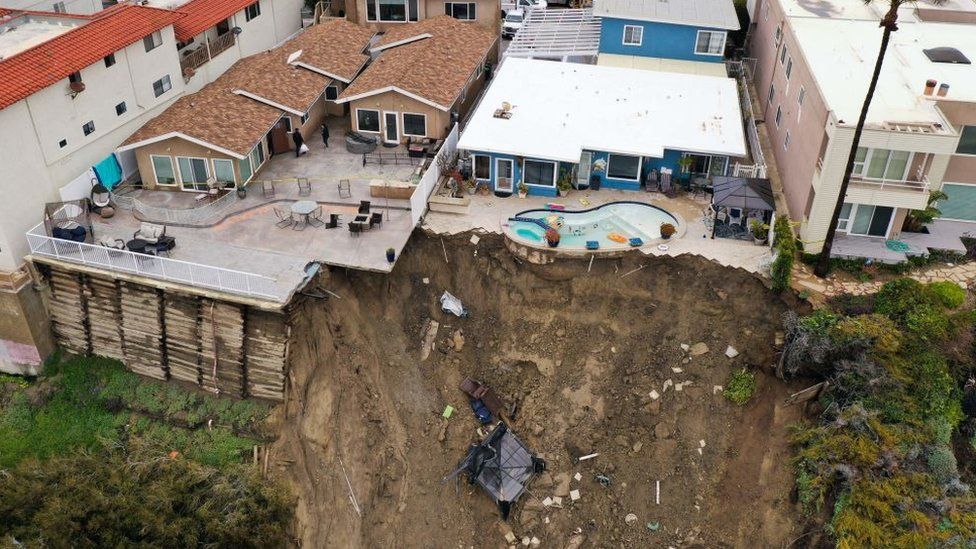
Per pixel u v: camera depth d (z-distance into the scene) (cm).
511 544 3066
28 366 3481
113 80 3722
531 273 3475
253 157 3916
